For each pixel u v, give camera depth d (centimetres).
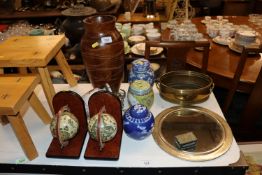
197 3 344
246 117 141
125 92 112
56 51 106
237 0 347
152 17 300
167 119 97
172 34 204
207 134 89
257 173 108
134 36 225
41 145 89
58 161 82
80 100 87
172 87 107
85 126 91
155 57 190
